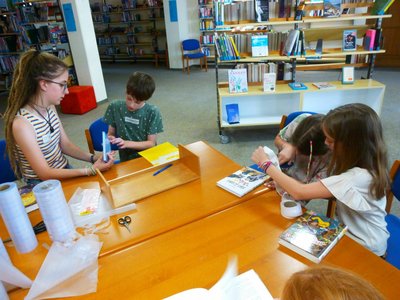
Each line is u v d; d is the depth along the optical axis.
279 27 6.44
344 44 3.38
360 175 1.08
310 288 0.44
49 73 1.37
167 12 7.62
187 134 3.86
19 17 5.85
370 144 1.07
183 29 7.73
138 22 8.95
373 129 1.06
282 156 1.63
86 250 0.99
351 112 1.08
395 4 6.24
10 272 0.83
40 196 0.96
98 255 0.98
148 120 2.00
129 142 1.89
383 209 1.18
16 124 1.40
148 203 1.24
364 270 0.86
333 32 3.49
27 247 1.01
